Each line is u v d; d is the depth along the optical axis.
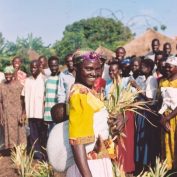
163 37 23.95
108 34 38.09
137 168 7.60
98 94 3.20
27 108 9.21
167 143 6.79
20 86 9.33
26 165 7.05
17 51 25.19
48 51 32.50
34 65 9.11
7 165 8.22
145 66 7.80
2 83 9.44
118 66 7.27
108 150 3.19
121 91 4.12
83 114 2.97
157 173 6.14
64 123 3.17
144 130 7.49
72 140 2.96
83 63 3.10
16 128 9.37
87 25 38.62
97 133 3.07
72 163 3.12
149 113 7.38
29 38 31.08
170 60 6.82
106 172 3.12
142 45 23.95
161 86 6.95
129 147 7.16
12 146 9.35
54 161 3.16
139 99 7.41
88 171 2.95
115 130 3.36
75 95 3.00
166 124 6.73
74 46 31.64
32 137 9.09
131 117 7.16
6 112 9.35
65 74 8.27
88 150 3.06
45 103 8.75
